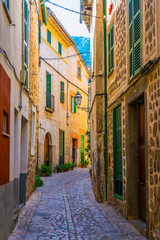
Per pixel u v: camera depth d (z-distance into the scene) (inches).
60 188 534.6
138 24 246.8
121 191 331.6
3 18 200.7
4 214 203.3
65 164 948.0
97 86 421.1
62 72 949.8
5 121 218.5
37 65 496.7
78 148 1148.5
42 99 773.9
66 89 986.7
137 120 290.2
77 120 1132.5
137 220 276.4
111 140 378.9
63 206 366.6
